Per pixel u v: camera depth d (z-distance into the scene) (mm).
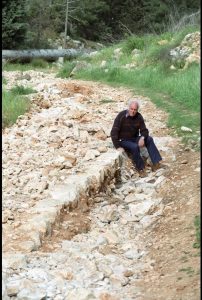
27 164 11719
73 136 13211
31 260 8750
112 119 15266
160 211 10461
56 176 11141
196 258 8719
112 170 11711
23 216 9734
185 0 46031
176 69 21625
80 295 7957
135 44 27375
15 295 8016
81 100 17312
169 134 14133
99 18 48656
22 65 32250
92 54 30297
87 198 10758
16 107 15273
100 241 9516
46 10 44625
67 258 8914
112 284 8391
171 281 8305
